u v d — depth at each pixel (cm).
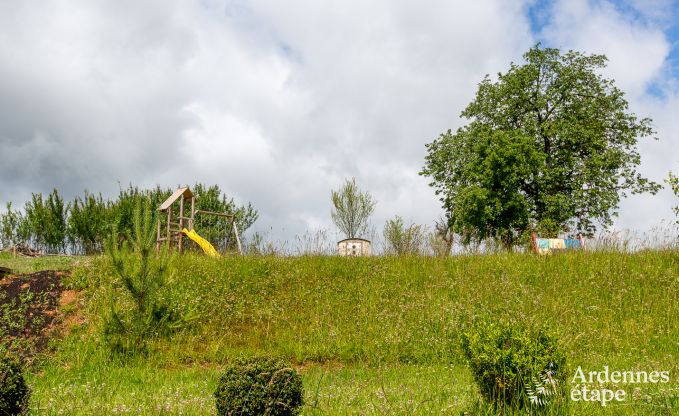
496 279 1805
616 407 693
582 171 3400
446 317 1489
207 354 1314
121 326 1303
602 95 3628
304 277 1838
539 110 3688
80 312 1474
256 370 692
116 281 1630
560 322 1464
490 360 668
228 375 698
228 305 1567
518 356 662
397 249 2156
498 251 2125
